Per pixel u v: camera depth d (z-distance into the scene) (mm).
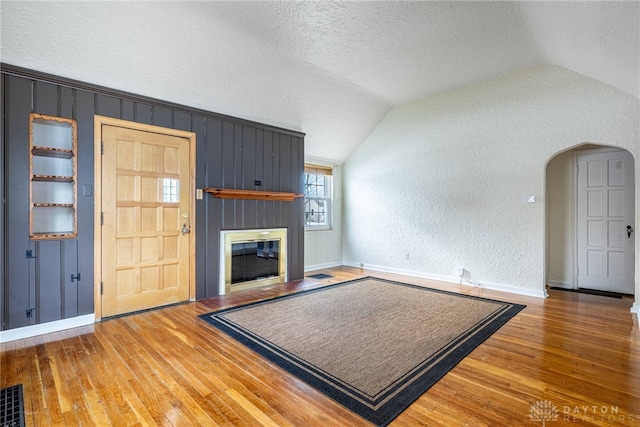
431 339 2699
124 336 2750
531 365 2246
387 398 1857
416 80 4371
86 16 2533
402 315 3318
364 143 6027
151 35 2848
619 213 4195
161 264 3568
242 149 4312
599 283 4352
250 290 4348
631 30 2051
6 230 2652
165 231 3598
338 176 6414
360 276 5328
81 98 3014
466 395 1887
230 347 2535
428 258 5152
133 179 3357
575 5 2080
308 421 1658
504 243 4332
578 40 2650
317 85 4242
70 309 2953
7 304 2656
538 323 3076
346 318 3223
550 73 3930
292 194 4785
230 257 4176
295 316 3283
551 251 4703
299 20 2877
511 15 2734
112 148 3209
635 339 2684
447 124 4855
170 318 3211
